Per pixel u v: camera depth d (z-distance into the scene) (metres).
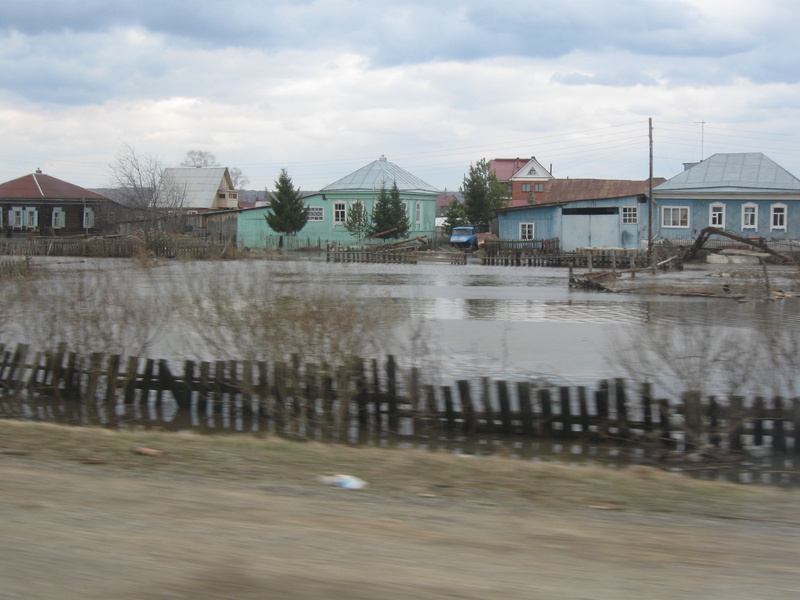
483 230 67.56
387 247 54.75
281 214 60.50
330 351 9.68
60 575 3.67
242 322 10.38
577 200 55.41
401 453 7.43
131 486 5.68
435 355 13.41
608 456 8.71
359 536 4.49
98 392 11.32
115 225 66.50
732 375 9.01
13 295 13.11
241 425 10.01
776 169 55.50
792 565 4.22
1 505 4.90
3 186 68.25
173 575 3.71
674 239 53.19
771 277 32.06
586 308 21.95
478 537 4.59
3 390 11.55
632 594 3.66
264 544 4.25
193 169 86.00
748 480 7.86
